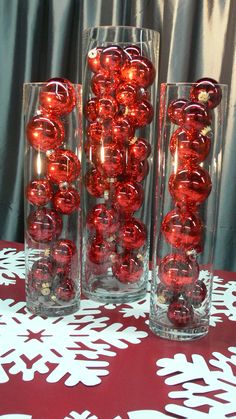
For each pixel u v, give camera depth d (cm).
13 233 151
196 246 62
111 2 134
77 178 68
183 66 127
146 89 72
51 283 66
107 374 52
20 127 148
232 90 125
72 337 60
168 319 61
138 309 70
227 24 125
